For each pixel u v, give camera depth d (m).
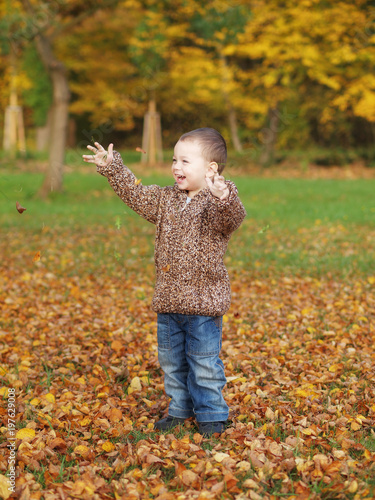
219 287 2.80
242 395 3.31
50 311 5.29
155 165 24.22
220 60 23.20
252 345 4.24
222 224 2.69
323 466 2.47
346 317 4.89
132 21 26.06
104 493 2.31
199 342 2.80
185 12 15.62
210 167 2.76
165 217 2.79
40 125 30.03
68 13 14.23
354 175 21.84
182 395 2.97
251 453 2.57
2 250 8.21
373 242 8.49
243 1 17.67
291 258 7.38
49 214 11.78
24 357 4.00
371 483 2.38
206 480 2.43
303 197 14.60
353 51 20.81
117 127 29.36
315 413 3.09
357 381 3.50
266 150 23.98
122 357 4.03
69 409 3.11
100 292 5.98
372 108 21.64
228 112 27.62
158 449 2.67
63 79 14.28
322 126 26.77
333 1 20.73
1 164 23.58
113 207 13.00
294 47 20.22
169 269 2.78
